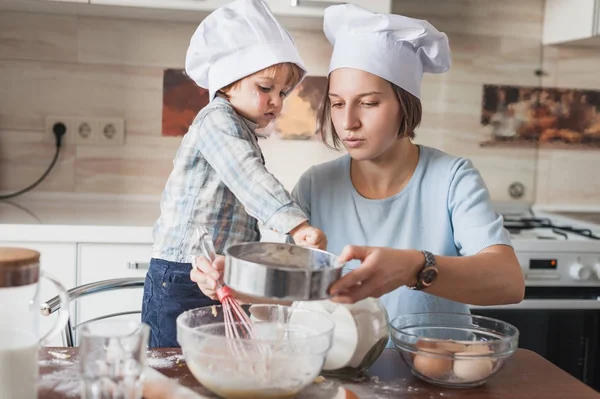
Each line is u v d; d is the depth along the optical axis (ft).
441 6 8.60
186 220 4.78
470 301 3.80
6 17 7.94
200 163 4.78
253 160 4.25
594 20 7.75
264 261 3.33
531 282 7.30
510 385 3.49
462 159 4.59
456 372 3.38
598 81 8.92
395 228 4.55
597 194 9.08
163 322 4.80
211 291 3.78
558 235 7.70
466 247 4.25
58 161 8.20
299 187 4.84
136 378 2.88
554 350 7.37
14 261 2.86
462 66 8.70
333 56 4.46
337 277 3.06
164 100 8.27
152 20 8.14
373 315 3.50
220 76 4.88
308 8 7.29
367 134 4.29
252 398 3.05
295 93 8.43
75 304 6.80
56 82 8.10
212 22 4.86
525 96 8.83
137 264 6.85
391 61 4.22
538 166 8.96
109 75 8.16
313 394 3.25
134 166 8.31
